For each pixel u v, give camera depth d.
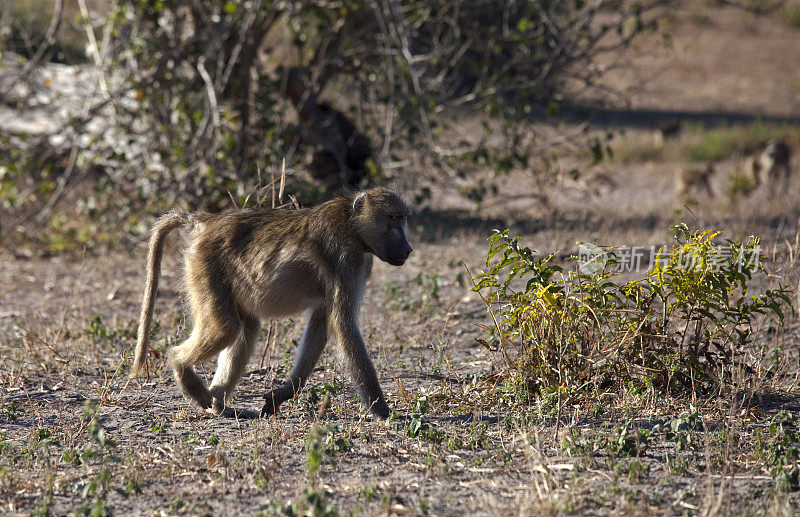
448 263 16.41
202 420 8.50
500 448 7.34
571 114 28.62
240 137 19.47
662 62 53.34
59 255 18.70
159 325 12.12
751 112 43.38
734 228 17.97
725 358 9.05
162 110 19.34
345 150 21.19
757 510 6.04
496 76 19.98
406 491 6.53
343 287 8.47
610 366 8.73
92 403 8.95
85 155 19.50
